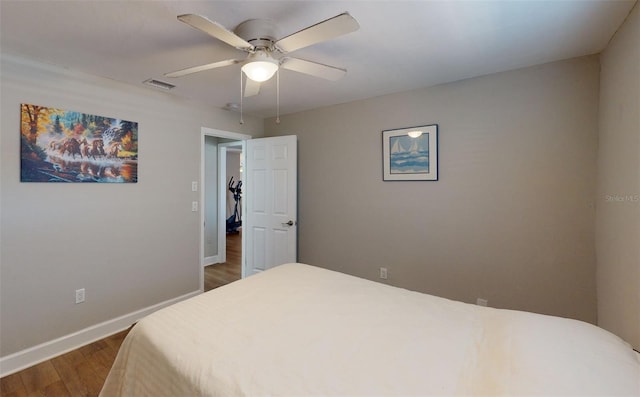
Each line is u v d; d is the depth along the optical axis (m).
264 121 3.96
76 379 1.96
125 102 2.60
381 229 3.01
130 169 2.65
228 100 3.14
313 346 1.10
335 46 1.91
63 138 2.24
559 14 1.54
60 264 2.25
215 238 4.91
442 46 1.91
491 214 2.43
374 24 1.64
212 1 1.42
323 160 3.40
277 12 1.51
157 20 1.60
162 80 2.53
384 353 1.05
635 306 1.42
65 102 2.24
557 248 2.18
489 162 2.42
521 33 1.75
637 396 0.79
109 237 2.53
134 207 2.69
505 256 2.38
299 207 3.63
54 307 2.22
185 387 0.96
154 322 1.27
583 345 1.02
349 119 3.18
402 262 2.89
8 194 2.01
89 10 1.50
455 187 2.58
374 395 0.85
